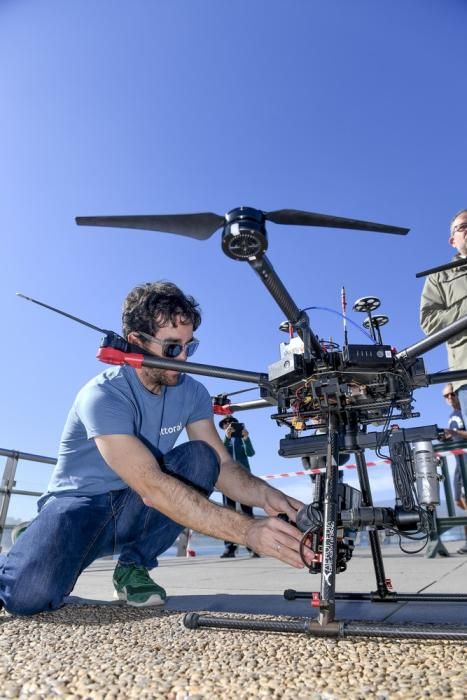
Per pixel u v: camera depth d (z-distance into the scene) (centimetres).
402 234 116
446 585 221
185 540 639
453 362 329
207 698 83
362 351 122
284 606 180
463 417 329
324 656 103
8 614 169
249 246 96
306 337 120
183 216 110
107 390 179
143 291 182
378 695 80
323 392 123
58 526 166
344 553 124
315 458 210
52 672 101
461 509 384
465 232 301
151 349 180
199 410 223
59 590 166
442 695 79
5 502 415
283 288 108
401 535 141
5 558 168
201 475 191
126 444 164
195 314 193
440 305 322
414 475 137
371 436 143
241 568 361
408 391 131
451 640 104
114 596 220
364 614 155
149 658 108
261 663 100
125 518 187
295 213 108
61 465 196
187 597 212
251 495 188
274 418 143
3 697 89
